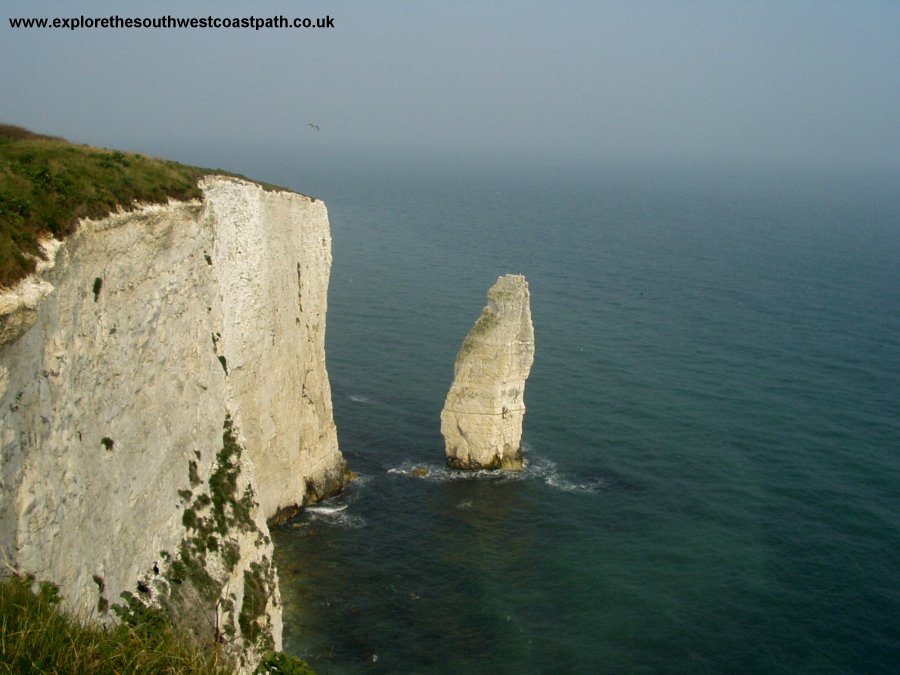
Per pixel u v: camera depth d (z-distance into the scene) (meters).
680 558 45.09
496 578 42.91
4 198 22.59
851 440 60.22
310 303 49.12
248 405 42.75
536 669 36.12
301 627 38.03
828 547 46.34
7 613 15.15
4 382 18.64
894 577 43.62
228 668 17.00
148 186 31.59
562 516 49.50
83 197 26.27
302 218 47.81
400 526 47.94
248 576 32.81
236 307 40.84
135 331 28.34
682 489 53.06
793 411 65.75
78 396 23.62
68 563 21.88
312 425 49.78
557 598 41.44
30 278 20.09
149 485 28.67
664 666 36.59
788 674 36.25
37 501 20.09
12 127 35.56
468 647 37.44
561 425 62.66
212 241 37.44
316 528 47.12
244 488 35.16
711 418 64.12
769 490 52.78
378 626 38.53
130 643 15.73
